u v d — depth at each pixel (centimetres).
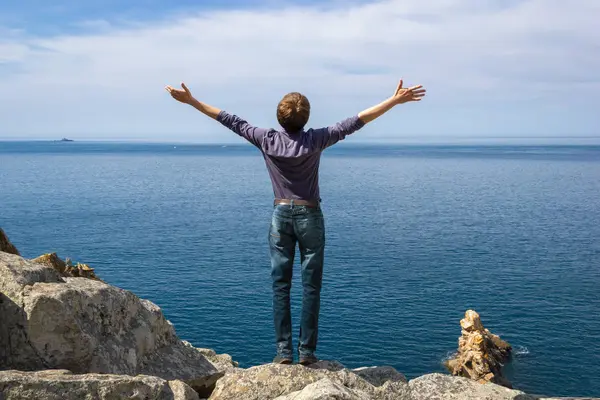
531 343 5338
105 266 8881
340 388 540
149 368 667
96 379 512
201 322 5850
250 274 8231
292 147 568
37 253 10031
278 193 598
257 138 584
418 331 5625
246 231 12838
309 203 589
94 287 645
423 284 7650
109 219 14850
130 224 13912
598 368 4756
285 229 599
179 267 8781
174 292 7150
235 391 588
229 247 10725
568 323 5956
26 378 486
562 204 18938
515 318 6134
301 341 627
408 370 4691
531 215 15938
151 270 8562
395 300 6794
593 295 7119
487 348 4794
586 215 15900
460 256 9819
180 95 602
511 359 4956
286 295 620
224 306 6469
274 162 582
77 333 574
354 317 6053
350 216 15700
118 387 516
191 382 694
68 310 571
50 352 564
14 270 586
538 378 4581
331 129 573
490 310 6438
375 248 10575
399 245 10938
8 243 752
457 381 666
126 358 629
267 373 603
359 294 7050
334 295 6988
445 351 5097
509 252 10206
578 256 9781
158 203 19375
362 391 576
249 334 5469
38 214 15750
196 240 11538
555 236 12075
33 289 575
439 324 5872
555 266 8944
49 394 488
